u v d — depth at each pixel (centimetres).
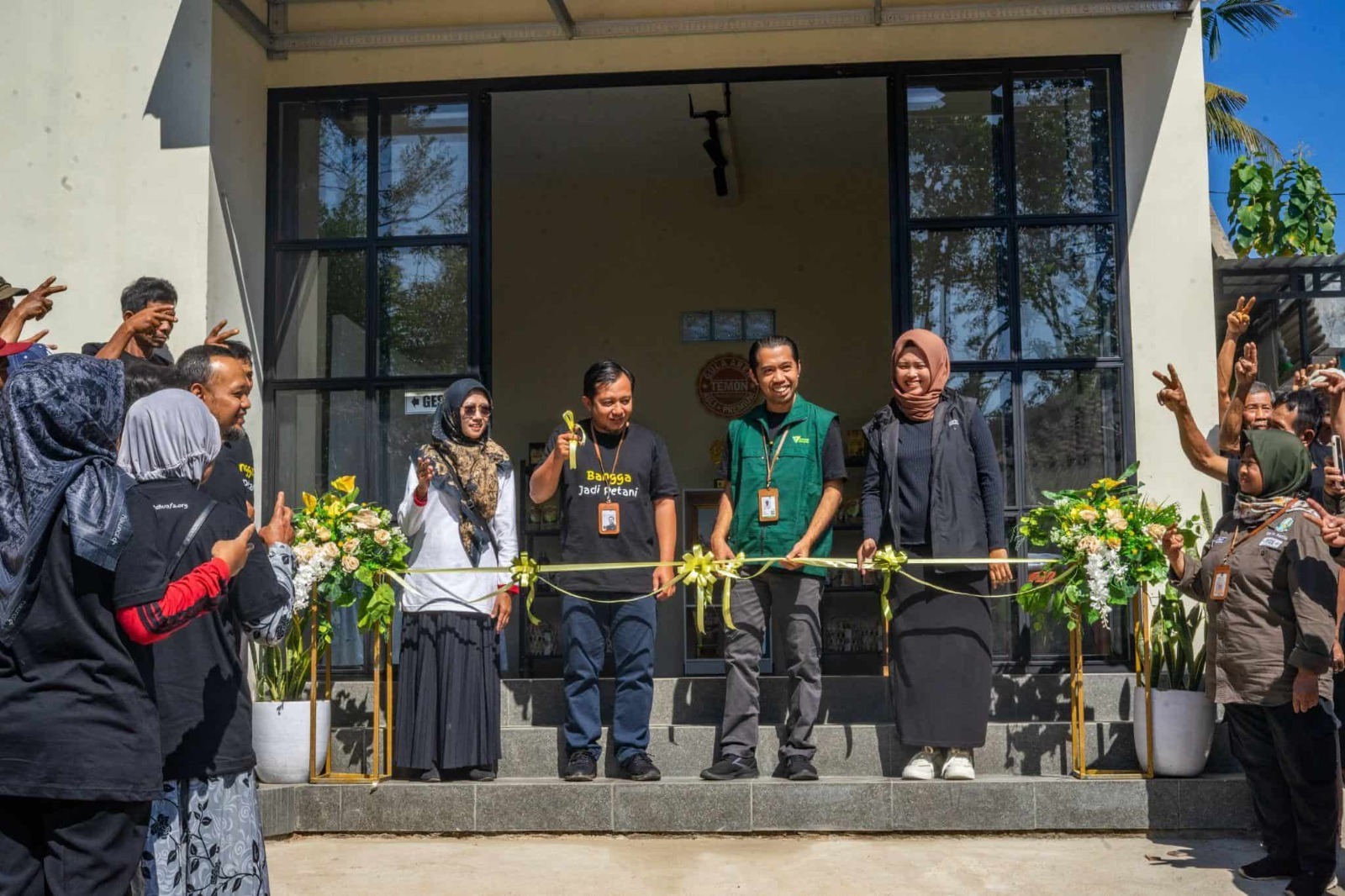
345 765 521
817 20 595
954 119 596
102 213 557
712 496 1045
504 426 1062
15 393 257
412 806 483
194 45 560
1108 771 503
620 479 509
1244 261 758
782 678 550
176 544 273
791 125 966
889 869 421
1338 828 383
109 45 562
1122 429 578
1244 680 392
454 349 606
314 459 607
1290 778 385
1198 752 482
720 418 1052
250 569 289
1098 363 582
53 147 559
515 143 1012
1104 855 440
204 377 353
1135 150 587
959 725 482
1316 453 459
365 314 611
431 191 613
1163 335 579
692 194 1069
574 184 1076
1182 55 588
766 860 435
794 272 1056
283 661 519
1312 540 384
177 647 280
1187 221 583
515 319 1071
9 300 427
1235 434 516
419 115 616
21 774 243
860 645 1002
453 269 609
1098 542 485
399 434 605
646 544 510
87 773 244
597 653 503
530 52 612
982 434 505
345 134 618
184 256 553
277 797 475
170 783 277
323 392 609
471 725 492
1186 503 570
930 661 487
